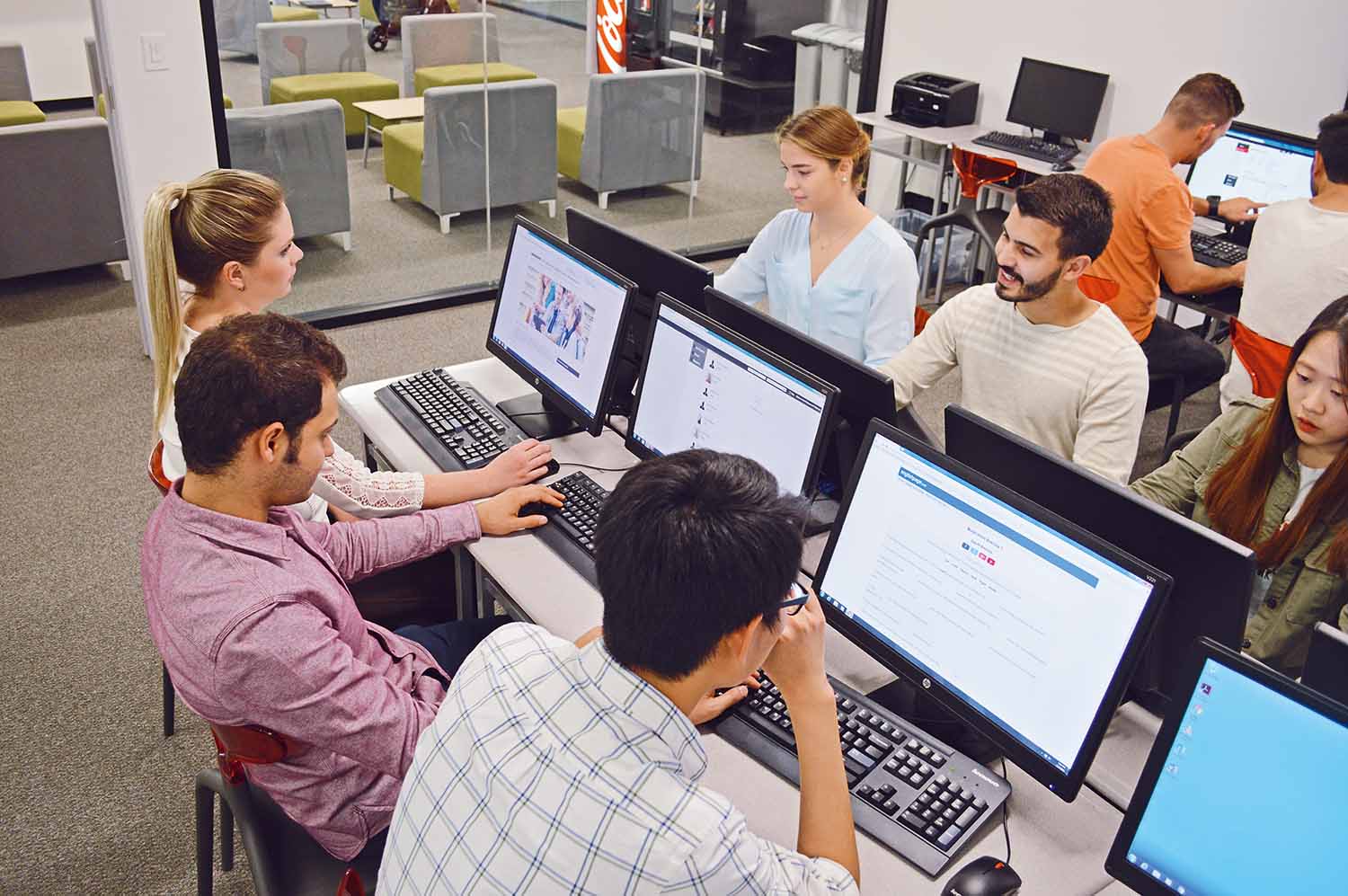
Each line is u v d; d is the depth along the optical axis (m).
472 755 1.10
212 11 4.00
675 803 1.04
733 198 5.74
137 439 3.84
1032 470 1.70
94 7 3.85
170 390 2.06
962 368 2.44
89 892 2.17
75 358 4.39
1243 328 3.20
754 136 5.65
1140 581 1.34
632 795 1.03
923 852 1.47
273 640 1.50
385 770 1.59
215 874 2.20
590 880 1.01
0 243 4.77
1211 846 1.26
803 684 1.37
